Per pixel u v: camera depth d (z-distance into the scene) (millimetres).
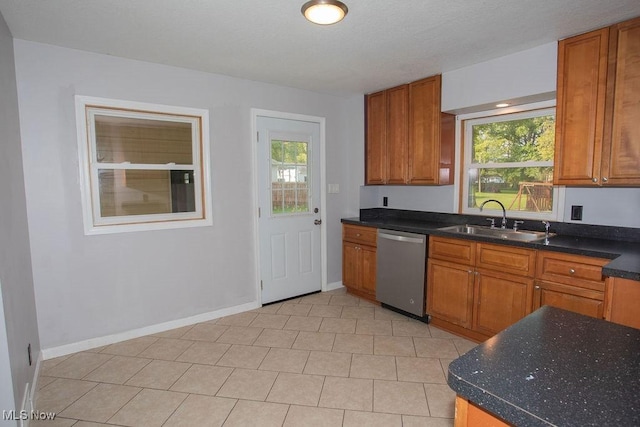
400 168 3596
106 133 2717
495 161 3238
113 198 2771
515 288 2482
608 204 2527
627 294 1666
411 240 3143
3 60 2000
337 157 4105
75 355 2600
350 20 2088
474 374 779
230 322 3205
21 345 1951
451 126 3355
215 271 3271
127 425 1857
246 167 3389
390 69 3041
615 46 2145
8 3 1865
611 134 2188
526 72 2594
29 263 2365
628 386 724
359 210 4102
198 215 3166
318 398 2084
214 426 1854
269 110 3490
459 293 2834
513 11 1983
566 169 2395
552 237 2611
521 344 920
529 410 652
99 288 2719
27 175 2402
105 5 1901
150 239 2918
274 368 2418
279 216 3678
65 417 1920
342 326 3105
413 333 2955
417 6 1920
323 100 3916
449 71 3094
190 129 3088
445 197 3582
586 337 961
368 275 3684
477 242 2689
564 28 2209
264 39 2367
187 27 2180
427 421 1879
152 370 2396
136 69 2770
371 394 2119
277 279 3713
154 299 2967
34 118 2408
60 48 2475
